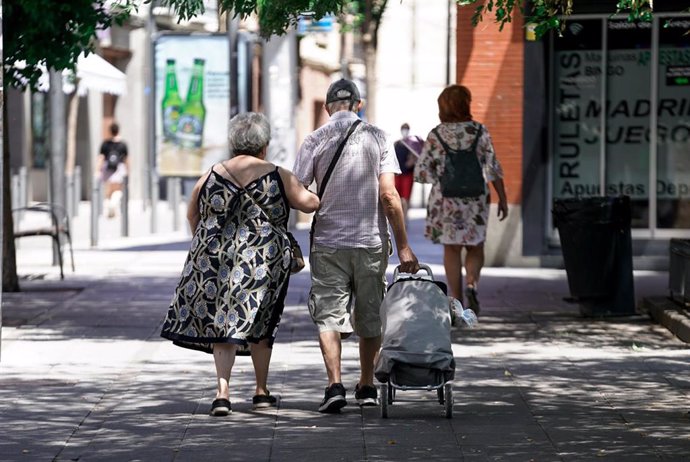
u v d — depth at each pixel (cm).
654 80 4109
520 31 4075
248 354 2006
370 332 1969
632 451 1656
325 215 1945
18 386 2147
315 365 2358
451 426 1822
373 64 6662
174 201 6256
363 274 1947
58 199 4419
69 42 2706
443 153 2842
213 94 5366
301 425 1838
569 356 2456
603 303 3003
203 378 2225
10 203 3481
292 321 2966
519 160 4100
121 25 2766
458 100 2847
